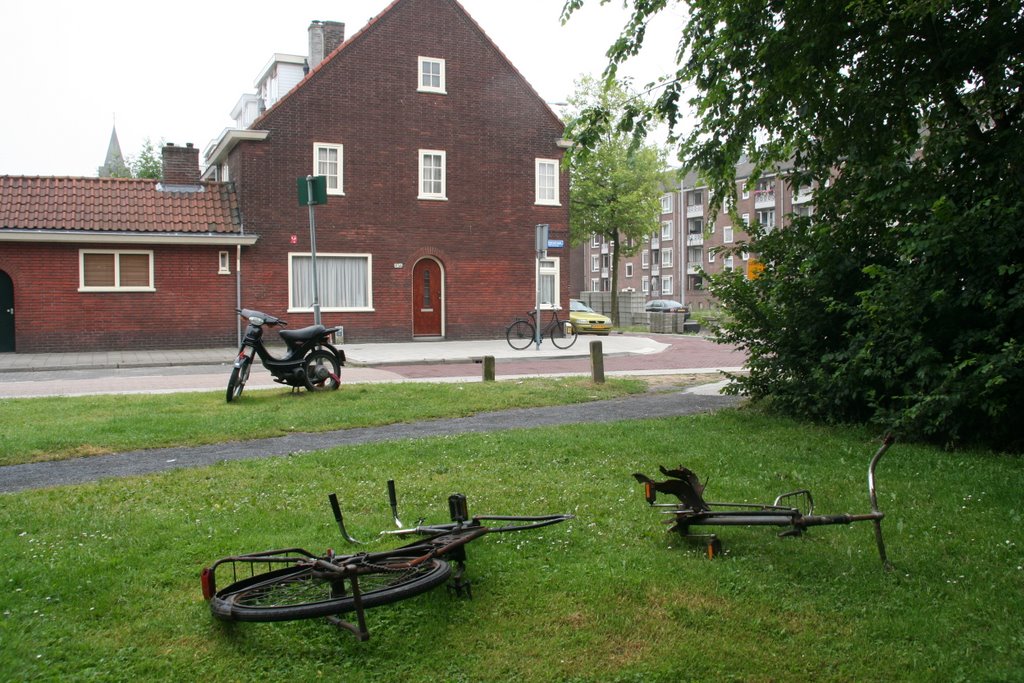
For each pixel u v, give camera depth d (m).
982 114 8.77
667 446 8.09
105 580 4.39
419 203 26.22
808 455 7.73
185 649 3.64
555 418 10.34
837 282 9.77
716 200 12.17
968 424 8.29
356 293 25.55
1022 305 7.62
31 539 5.06
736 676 3.48
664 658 3.62
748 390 10.67
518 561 4.72
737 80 11.10
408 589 3.74
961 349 8.16
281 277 24.45
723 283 10.45
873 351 8.79
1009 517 5.64
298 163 24.59
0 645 3.62
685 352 23.31
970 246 7.91
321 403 11.25
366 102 25.41
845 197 9.91
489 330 27.34
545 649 3.68
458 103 26.66
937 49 9.20
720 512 4.96
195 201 23.97
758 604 4.16
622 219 38.44
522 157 27.67
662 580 4.44
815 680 3.46
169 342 23.08
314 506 5.90
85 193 22.88
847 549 4.90
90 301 22.19
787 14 9.93
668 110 11.53
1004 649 3.68
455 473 6.95
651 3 10.72
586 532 5.29
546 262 28.16
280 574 4.02
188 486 6.50
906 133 10.00
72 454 7.90
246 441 8.74
